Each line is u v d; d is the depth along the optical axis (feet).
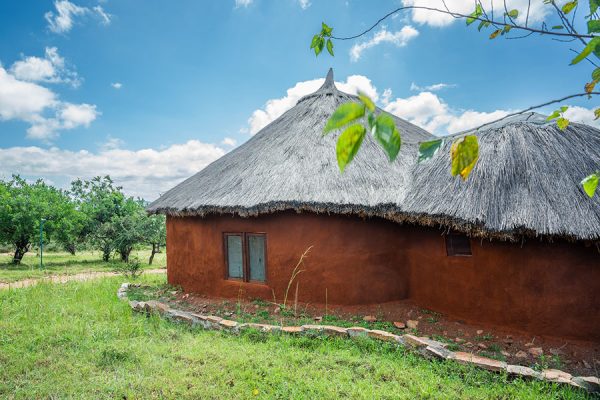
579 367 16.75
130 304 26.94
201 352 18.45
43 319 23.98
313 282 25.54
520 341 19.34
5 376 16.15
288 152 28.68
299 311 24.68
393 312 23.86
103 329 21.62
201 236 30.55
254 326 21.17
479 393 14.62
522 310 20.13
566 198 18.62
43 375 16.34
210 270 29.89
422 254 24.85
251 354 18.19
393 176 25.84
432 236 24.23
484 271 21.54
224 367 16.94
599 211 17.70
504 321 20.74
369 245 25.17
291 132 31.42
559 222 17.81
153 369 16.75
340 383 15.37
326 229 25.40
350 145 3.20
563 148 21.30
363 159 26.91
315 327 20.22
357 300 24.94
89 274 55.36
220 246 29.27
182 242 32.48
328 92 35.22
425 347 17.72
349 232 25.18
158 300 29.50
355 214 24.86
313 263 25.55
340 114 2.96
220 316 24.89
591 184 5.06
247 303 26.89
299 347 19.29
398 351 18.11
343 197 23.77
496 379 15.56
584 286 18.75
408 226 25.91
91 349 18.92
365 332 19.49
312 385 15.15
